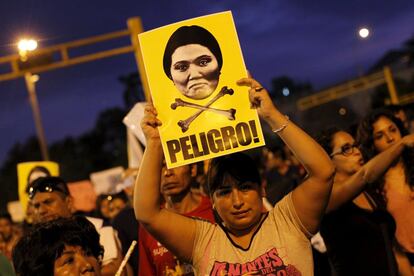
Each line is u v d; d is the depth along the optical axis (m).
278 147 11.52
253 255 4.32
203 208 5.84
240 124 4.38
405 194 5.74
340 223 5.53
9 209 16.45
